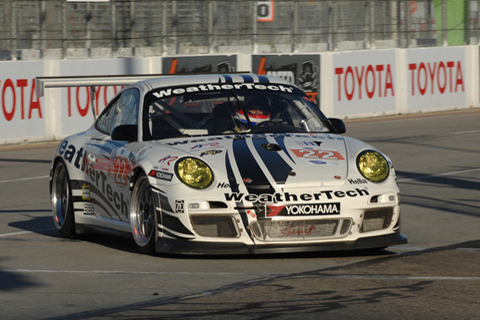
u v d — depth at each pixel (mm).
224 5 63688
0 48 54375
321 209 19297
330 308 15297
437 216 27484
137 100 23531
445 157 43844
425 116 67938
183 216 19391
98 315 15125
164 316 14906
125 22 59281
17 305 16078
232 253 19203
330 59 64938
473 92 74125
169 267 19484
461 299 15906
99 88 55750
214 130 22328
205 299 16172
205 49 63125
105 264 20250
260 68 62781
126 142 22875
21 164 44812
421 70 70312
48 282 18250
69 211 24797
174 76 24641
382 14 69812
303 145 21156
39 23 55656
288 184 19438
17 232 26344
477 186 34250
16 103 52188
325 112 64688
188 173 19672
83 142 25266
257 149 20688
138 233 21547
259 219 19141
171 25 61500
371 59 67250
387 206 20047
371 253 21047
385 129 58500
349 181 19859
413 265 19375
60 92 54156
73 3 56875
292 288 16984
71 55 56938
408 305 15461
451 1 73562
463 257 20406
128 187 21750
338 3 67562
